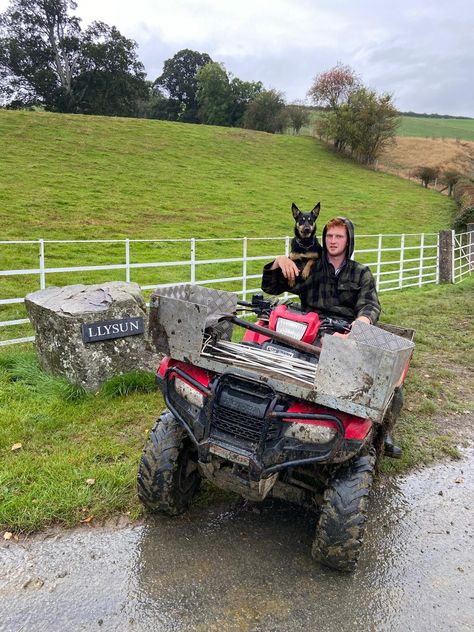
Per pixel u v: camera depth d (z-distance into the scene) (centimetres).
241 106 7669
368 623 301
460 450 535
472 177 4538
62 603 301
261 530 375
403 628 300
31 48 7131
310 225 555
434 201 4047
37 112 4416
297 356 376
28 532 357
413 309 1195
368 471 331
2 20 7169
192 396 340
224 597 312
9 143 3359
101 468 423
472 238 2433
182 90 9356
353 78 5697
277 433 316
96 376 570
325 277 452
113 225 2083
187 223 2317
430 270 2008
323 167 4753
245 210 2788
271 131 6738
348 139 5312
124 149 3822
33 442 464
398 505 427
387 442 475
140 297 610
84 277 1305
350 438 305
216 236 2155
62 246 1653
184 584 320
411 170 5284
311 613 305
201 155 4200
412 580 339
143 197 2712
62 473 414
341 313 446
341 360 288
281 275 471
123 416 526
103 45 7194
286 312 400
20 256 1462
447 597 327
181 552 347
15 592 307
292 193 3538
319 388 297
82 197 2481
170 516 382
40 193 2412
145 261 1584
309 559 349
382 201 3778
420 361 813
